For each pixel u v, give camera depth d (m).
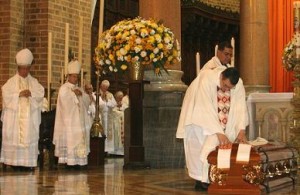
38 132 12.59
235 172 8.06
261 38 14.32
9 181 9.88
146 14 12.80
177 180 9.96
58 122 12.89
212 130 8.45
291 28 15.68
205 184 8.64
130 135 12.20
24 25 16.98
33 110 12.49
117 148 18.75
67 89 12.89
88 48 18.42
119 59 11.84
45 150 14.53
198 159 8.62
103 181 9.84
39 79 16.89
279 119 13.09
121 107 19.09
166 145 12.55
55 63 16.98
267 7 14.52
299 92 11.59
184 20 22.98
